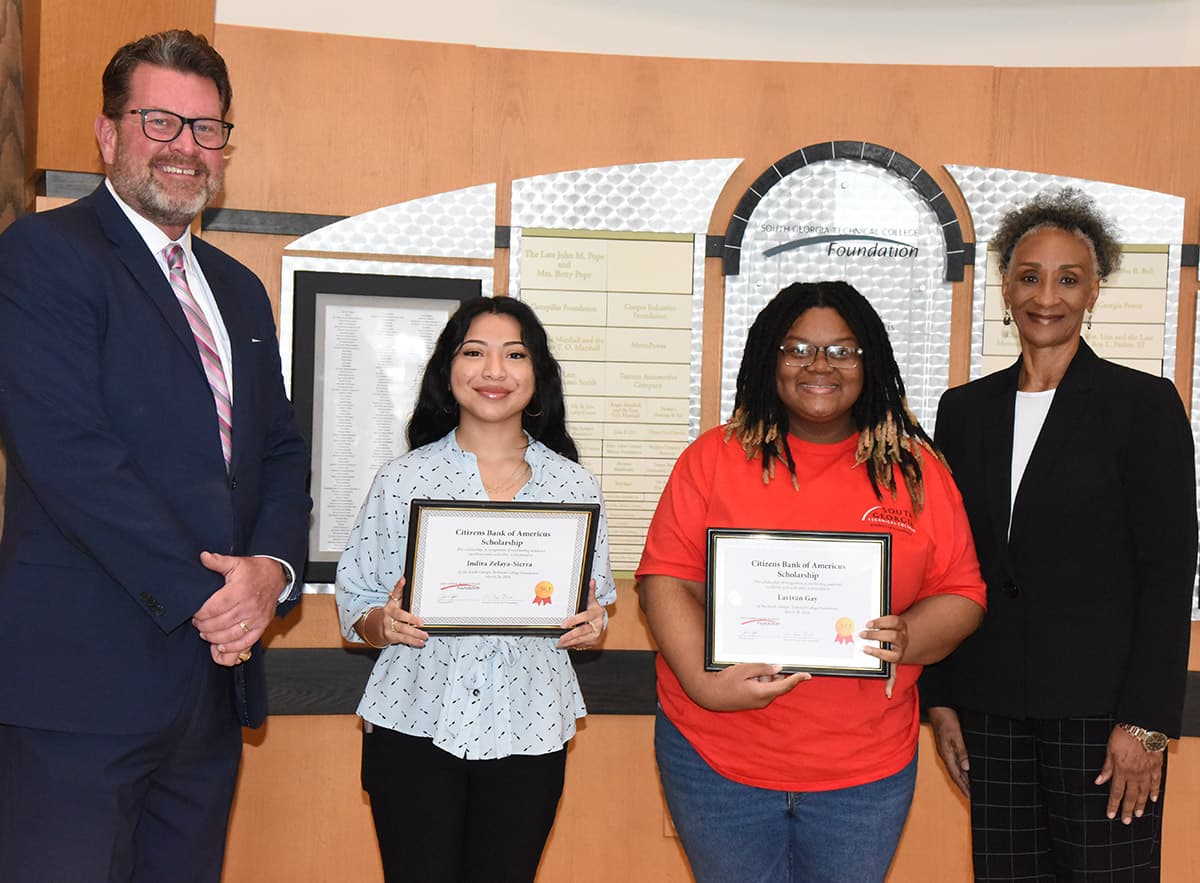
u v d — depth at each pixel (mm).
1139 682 2062
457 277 2938
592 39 3211
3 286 1856
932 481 2082
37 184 2668
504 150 2967
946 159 3006
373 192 2928
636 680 3037
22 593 1870
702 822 2057
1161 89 2963
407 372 2926
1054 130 2988
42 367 1814
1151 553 2105
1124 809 2084
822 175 2979
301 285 2869
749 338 2139
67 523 1816
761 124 3004
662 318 2979
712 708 1971
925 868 3072
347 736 3014
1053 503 2162
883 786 1985
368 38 2914
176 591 1834
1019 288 2289
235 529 2016
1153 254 2945
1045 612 2158
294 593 2146
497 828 2115
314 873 3006
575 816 3062
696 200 2973
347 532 2918
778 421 2078
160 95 1960
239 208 2875
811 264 2986
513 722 2109
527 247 2943
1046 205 2312
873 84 3004
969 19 3205
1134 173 2977
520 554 2123
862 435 2057
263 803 2982
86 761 1860
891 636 1931
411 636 2072
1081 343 2277
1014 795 2238
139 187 1955
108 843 1875
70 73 2568
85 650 1867
